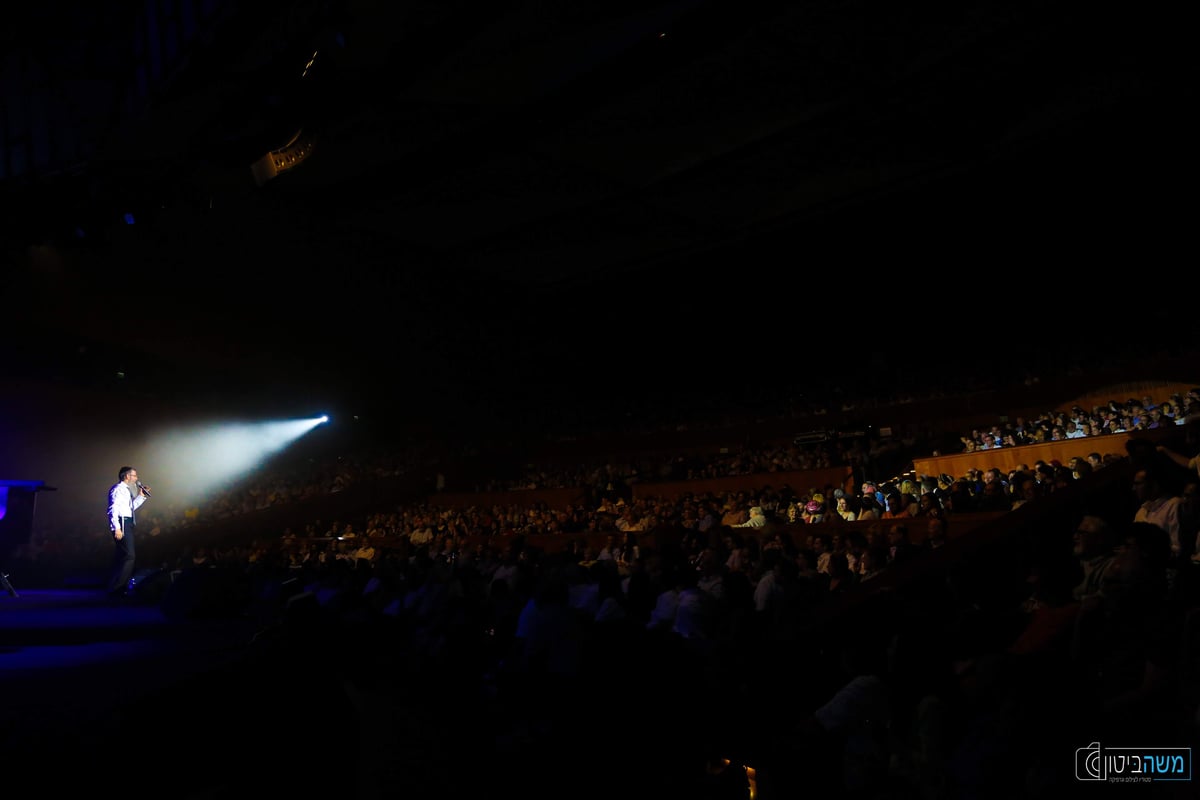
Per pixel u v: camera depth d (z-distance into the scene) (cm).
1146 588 352
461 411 2677
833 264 2280
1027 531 516
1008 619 443
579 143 1216
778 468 1891
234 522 2147
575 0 879
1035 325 2133
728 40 999
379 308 2222
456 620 812
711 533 1079
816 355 2470
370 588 1077
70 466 2066
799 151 1291
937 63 1090
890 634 442
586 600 768
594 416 2623
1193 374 1611
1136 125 1427
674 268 2334
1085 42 1069
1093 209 1891
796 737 421
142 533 2117
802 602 682
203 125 662
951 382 2064
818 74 1091
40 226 897
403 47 910
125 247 1688
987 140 1303
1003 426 1739
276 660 255
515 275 1769
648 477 2152
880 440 1848
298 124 700
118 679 446
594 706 561
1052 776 306
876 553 746
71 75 611
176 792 244
